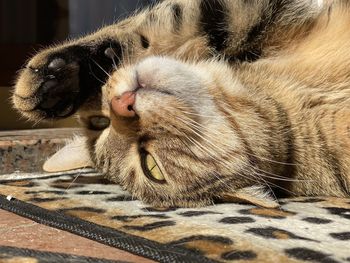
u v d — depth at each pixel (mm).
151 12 353
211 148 293
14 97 319
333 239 221
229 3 328
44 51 322
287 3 325
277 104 310
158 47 341
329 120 308
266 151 300
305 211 274
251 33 327
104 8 625
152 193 299
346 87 310
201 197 295
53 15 721
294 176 312
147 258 200
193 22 336
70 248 210
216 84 302
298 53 325
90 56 320
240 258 195
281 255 198
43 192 314
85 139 372
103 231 226
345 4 326
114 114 297
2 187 327
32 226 243
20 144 461
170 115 289
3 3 697
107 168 342
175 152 294
